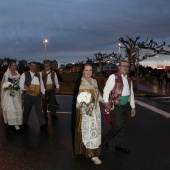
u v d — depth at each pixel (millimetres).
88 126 5328
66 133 7816
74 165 5398
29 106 8352
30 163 5508
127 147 6566
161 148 6508
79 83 5520
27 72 8172
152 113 11211
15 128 8250
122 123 5906
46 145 6684
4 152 6160
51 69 9906
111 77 5820
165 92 19969
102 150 6293
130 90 5992
